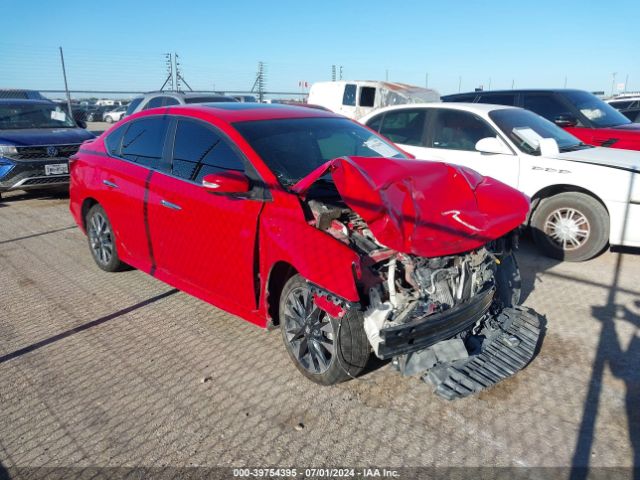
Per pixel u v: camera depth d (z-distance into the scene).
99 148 5.38
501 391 3.37
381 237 3.11
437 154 6.58
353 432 3.02
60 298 4.98
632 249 6.19
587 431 2.99
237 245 3.72
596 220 5.51
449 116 6.67
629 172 5.32
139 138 4.87
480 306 3.42
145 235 4.66
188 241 4.16
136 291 5.12
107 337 4.19
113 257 5.33
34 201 9.61
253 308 3.78
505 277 4.12
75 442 2.97
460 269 3.33
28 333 4.29
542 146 5.83
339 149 4.22
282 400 3.32
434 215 3.28
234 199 3.76
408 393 3.37
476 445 2.89
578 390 3.37
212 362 3.79
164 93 12.01
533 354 3.66
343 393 3.38
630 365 3.64
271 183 3.60
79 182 5.50
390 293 3.12
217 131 4.09
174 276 4.50
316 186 3.72
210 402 3.31
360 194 3.21
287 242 3.34
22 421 3.16
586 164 5.53
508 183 6.00
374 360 3.75
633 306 4.58
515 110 6.71
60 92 18.97
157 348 4.00
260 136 3.97
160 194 4.36
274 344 4.03
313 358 3.42
